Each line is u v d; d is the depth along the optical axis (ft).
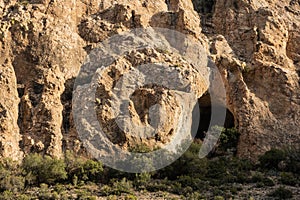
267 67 198.59
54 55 190.70
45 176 155.53
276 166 170.71
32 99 180.45
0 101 174.40
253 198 140.97
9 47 190.39
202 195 144.05
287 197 141.69
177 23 206.90
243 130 186.60
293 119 192.34
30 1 209.26
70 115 179.52
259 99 194.29
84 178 156.76
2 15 201.05
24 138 171.83
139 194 145.38
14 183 150.00
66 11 204.85
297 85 198.49
